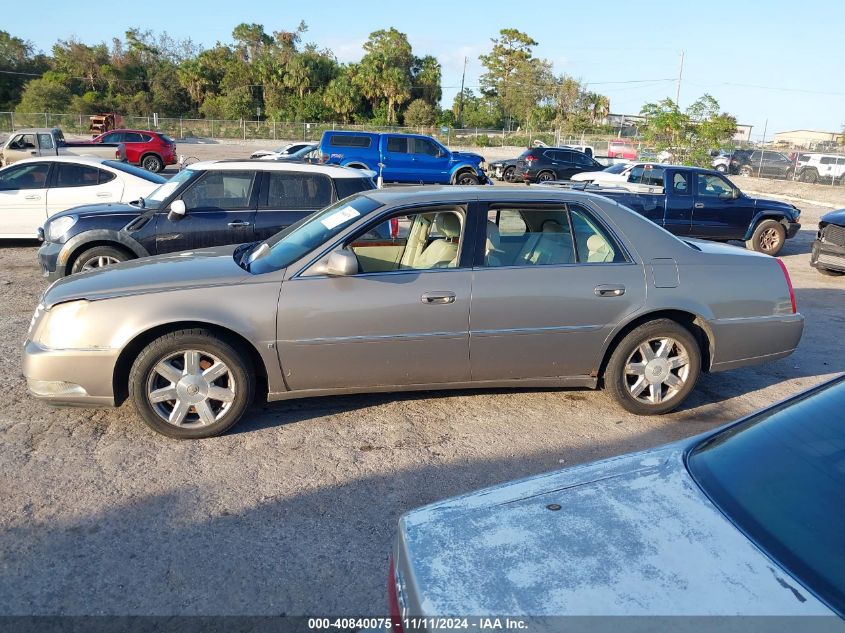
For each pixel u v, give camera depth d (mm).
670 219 12820
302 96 72125
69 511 3635
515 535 2139
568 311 4727
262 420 4828
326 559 3311
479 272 4629
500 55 81500
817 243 11133
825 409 2553
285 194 7848
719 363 5121
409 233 5191
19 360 5883
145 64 78250
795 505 2174
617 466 2533
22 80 71938
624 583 1910
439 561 2039
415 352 4586
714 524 2141
